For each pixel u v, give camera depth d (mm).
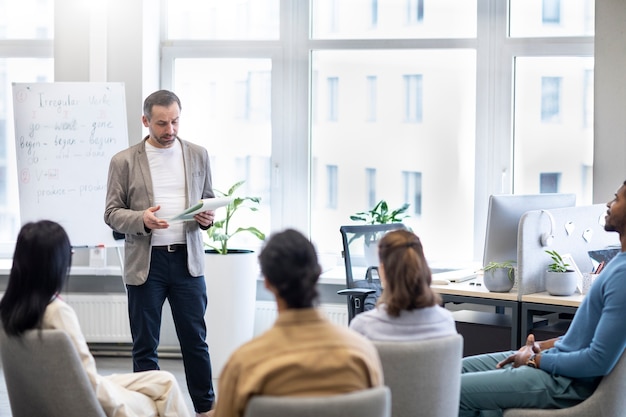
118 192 4555
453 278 4973
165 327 6445
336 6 6578
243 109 6680
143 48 6273
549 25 6336
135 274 4539
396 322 2996
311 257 2293
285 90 6609
